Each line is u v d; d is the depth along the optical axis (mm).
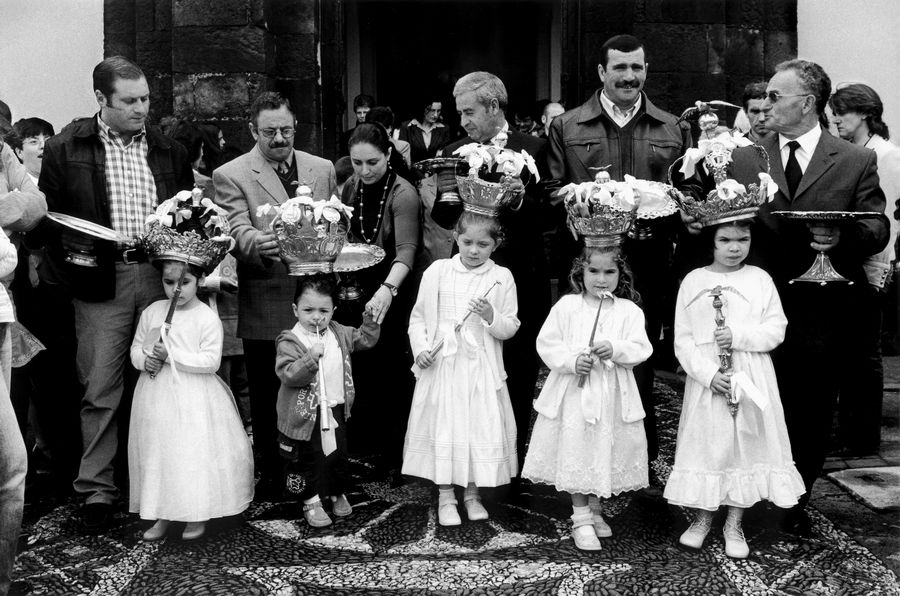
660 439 5660
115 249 4441
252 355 4836
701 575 3723
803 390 4273
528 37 13336
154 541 4188
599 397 4059
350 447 5684
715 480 3951
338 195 5391
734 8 8805
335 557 3973
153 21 8617
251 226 4734
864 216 4043
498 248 4676
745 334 4008
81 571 3873
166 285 4266
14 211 3918
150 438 4145
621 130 4758
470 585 3666
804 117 4320
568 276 4613
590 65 8992
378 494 4801
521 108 13414
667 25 8766
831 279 4043
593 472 4012
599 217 4109
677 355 4176
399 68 13641
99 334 4434
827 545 4043
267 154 4785
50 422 5000
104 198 4488
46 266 4500
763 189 4039
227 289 5242
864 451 5348
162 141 4715
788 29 8820
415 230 4980
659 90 8828
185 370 4207
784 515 4270
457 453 4262
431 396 4371
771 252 4344
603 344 4043
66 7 8188
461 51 13516
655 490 4742
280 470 4848
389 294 4730
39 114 8172
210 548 4094
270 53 8523
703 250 4430
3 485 3438
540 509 4531
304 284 4312
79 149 4492
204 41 8312
